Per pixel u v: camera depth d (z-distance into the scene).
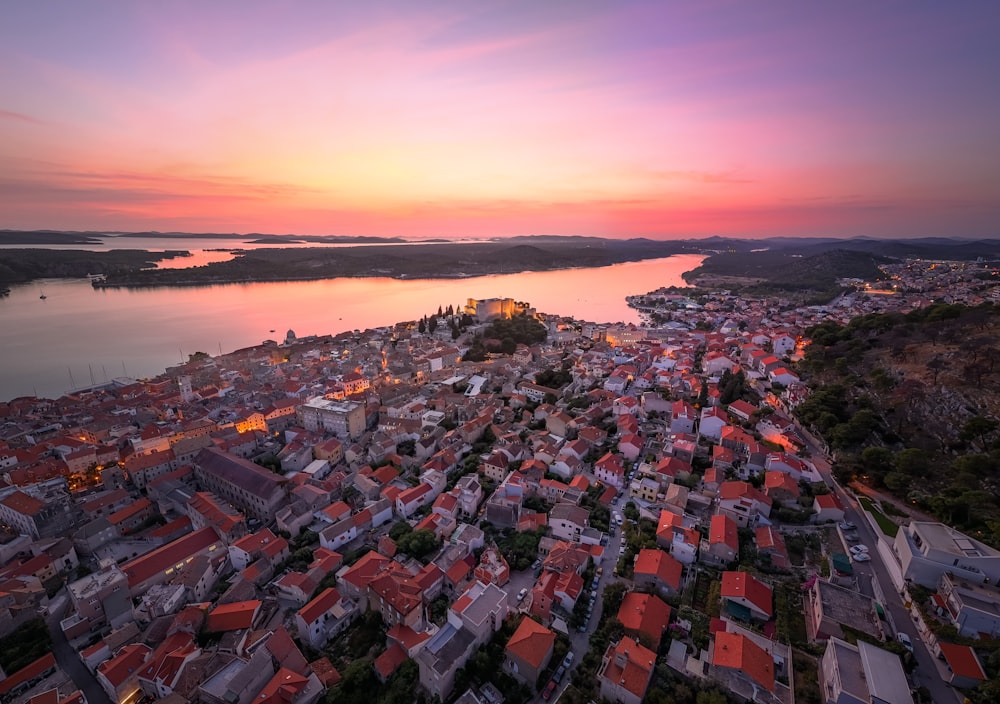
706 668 88.50
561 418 191.62
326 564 122.44
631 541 123.88
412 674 91.81
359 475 162.62
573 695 84.50
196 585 116.56
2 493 151.75
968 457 129.50
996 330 197.00
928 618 93.69
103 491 162.12
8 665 99.06
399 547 128.25
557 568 114.00
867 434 158.00
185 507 150.75
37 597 114.12
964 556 98.44
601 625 102.19
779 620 97.50
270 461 181.25
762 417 186.75
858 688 77.62
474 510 146.12
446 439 188.62
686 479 149.75
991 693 77.25
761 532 122.88
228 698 84.81
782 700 82.06
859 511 131.75
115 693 91.44
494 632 100.31
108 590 112.25
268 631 102.62
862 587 105.81
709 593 107.12
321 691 89.88
